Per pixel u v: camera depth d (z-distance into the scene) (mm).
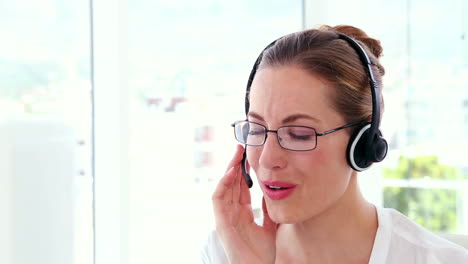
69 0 2164
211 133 2385
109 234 2223
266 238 1120
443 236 1249
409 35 2186
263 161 952
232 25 2373
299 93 940
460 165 2182
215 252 1247
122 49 2176
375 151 981
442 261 1029
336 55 965
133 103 2316
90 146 2213
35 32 2105
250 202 1171
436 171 2197
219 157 2381
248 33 2373
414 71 2191
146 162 2346
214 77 2379
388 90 2209
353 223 1060
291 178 953
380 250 1039
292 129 944
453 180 2188
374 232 1077
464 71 2150
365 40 1135
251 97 1003
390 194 2217
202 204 2395
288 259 1125
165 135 2367
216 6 2371
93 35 2176
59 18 2152
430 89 2186
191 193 2395
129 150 2234
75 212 929
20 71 2076
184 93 2377
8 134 788
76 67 2180
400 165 2209
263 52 1075
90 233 2221
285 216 970
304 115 937
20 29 2074
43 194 850
